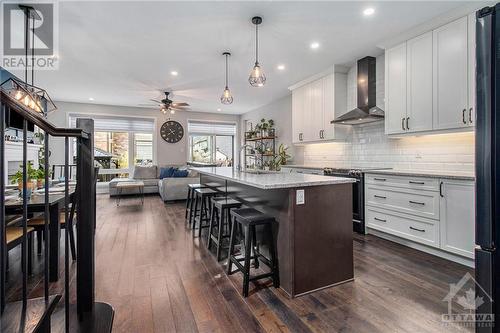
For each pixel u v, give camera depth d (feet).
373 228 11.05
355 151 14.35
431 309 5.82
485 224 2.87
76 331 4.86
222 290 6.72
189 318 5.54
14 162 14.53
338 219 7.11
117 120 24.09
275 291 6.68
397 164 12.14
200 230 11.19
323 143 16.55
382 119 12.30
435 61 9.42
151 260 8.62
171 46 11.31
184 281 7.19
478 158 2.94
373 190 11.05
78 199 5.23
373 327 5.23
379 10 8.68
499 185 2.77
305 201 6.63
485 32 2.86
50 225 7.30
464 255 7.94
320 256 6.80
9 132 14.38
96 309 5.62
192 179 19.89
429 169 10.84
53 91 18.75
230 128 28.99
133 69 14.21
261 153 22.07
